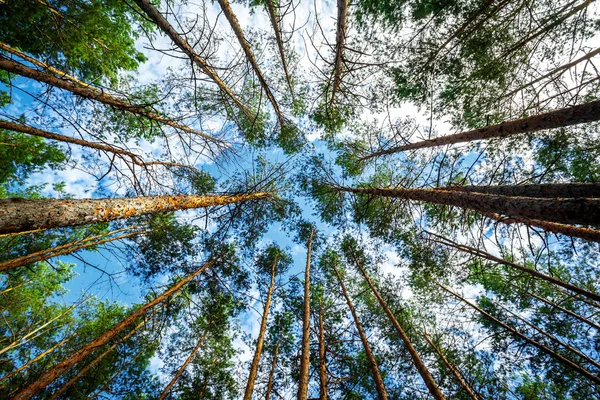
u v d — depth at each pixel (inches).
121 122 295.1
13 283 349.4
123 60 308.0
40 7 236.4
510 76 262.7
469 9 224.7
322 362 274.1
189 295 376.5
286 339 379.9
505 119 282.2
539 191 191.9
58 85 183.2
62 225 103.4
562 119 163.9
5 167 297.7
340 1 180.4
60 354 353.1
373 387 323.0
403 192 282.4
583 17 213.8
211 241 380.5
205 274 364.5
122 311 400.2
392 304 380.2
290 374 339.0
